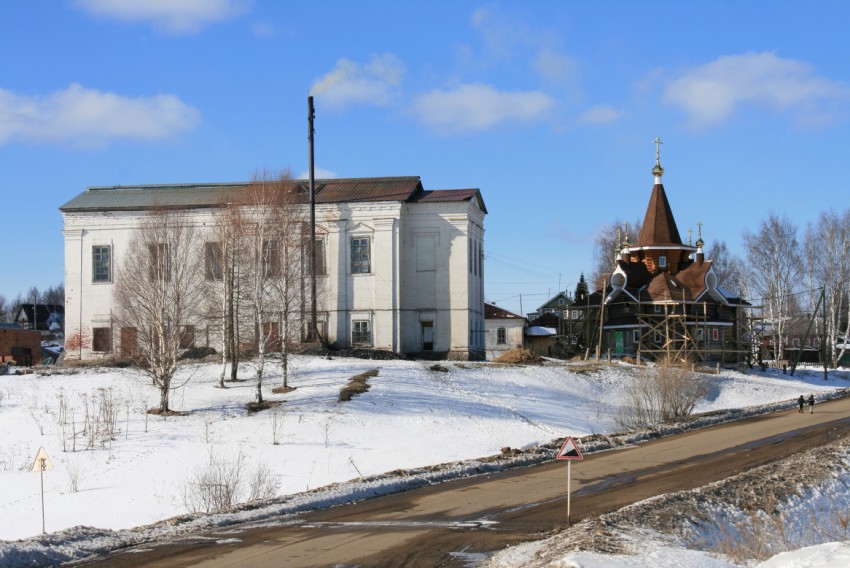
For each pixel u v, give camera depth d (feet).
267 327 210.79
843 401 223.71
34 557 65.57
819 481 99.19
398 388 182.80
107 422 153.38
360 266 234.17
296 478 118.83
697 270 285.02
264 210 186.60
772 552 68.03
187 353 221.46
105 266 240.53
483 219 260.83
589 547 62.28
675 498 85.20
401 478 104.94
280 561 64.03
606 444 139.33
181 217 204.44
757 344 301.63
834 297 326.24
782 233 326.24
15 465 134.51
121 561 65.21
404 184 246.27
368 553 66.33
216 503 101.14
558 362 239.71
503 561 62.13
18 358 265.54
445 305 236.43
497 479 107.04
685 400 180.14
